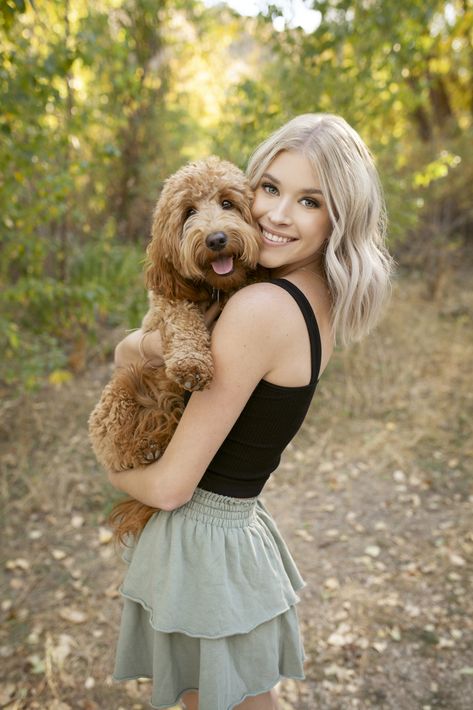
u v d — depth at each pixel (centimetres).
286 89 512
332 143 155
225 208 169
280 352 149
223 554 162
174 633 167
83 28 479
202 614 159
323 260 168
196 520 164
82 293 468
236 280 168
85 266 530
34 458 436
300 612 318
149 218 718
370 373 589
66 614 311
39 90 396
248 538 166
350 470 454
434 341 665
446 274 838
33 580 334
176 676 170
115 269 551
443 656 290
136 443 170
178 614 159
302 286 157
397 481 441
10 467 426
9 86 378
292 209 158
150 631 179
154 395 177
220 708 160
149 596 168
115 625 306
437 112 874
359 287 161
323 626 308
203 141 824
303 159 155
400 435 497
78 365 552
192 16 704
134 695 268
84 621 307
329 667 283
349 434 501
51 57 393
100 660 285
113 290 533
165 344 166
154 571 165
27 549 357
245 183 171
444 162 645
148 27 683
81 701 263
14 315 522
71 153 537
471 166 793
